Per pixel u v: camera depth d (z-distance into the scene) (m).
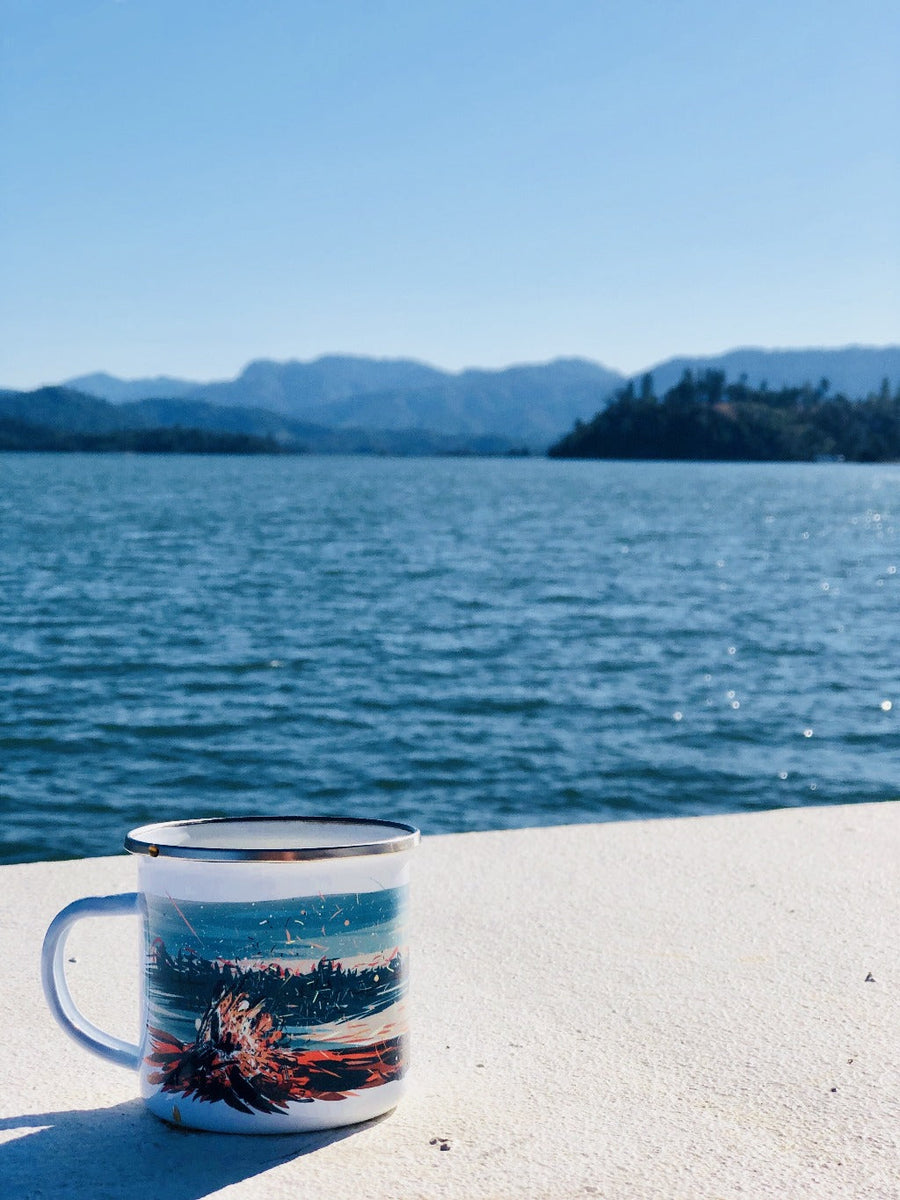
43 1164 0.51
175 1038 0.53
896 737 2.74
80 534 9.07
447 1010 0.66
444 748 2.54
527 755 2.50
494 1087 0.58
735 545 9.41
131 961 0.73
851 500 19.66
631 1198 0.50
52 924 0.56
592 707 3.00
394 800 2.16
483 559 7.48
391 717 2.83
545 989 0.69
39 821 1.96
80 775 2.26
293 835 0.59
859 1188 0.51
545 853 0.95
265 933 0.53
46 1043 0.62
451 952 0.75
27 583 5.61
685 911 0.81
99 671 3.33
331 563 6.96
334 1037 0.53
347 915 0.53
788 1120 0.55
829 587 6.25
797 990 0.69
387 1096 0.55
